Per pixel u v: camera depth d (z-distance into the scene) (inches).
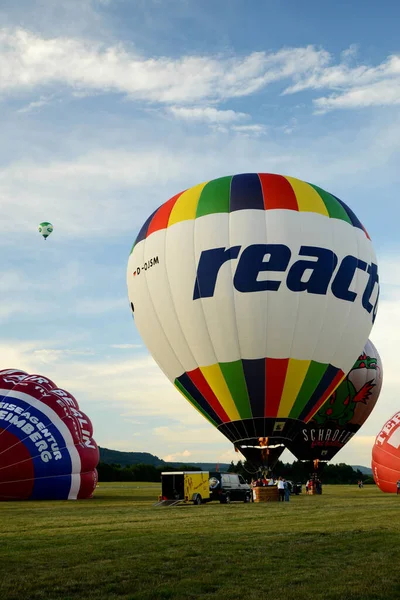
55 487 1194.0
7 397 1238.3
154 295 1166.3
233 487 1106.1
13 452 1162.6
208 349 1117.1
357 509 844.0
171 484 1045.2
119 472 3560.5
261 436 1123.9
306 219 1128.8
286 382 1104.2
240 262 1091.9
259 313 1084.5
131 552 450.6
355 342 1176.8
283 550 459.5
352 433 1726.1
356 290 1155.9
